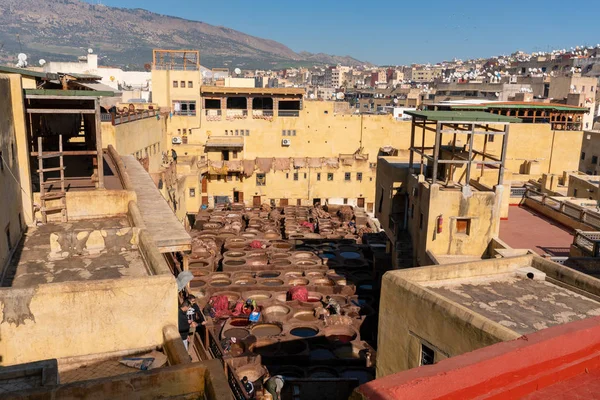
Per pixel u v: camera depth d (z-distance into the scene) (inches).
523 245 1144.2
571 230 1267.2
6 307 414.0
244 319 1200.8
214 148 2632.9
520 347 212.8
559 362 217.8
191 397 340.8
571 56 5664.4
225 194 2605.8
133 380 330.3
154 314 448.1
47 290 420.8
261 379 954.7
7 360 420.8
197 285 1391.5
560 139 2117.4
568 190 1638.8
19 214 685.9
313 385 938.1
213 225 2007.9
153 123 1840.6
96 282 433.4
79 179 967.6
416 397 183.9
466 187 1050.1
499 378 201.3
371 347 1090.1
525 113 2503.7
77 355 434.6
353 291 1384.1
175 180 1768.0
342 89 6215.6
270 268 1523.1
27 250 633.6
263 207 2434.8
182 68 2815.0
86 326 434.3
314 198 2615.7
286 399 929.5
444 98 4478.3
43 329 424.8
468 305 588.7
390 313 617.6
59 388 319.0
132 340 446.9
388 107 4520.2
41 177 733.3
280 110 2679.6
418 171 1275.8
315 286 1384.1
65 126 1192.2
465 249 1072.8
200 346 732.0
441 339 533.0
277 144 2677.2
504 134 1039.0
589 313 573.3
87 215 760.3
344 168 2586.1
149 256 547.5
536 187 1734.7
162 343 451.5
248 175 2576.3
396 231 1262.3
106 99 1966.0
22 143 708.7
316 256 1637.6
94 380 327.3
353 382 940.0
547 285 655.1
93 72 3543.3
